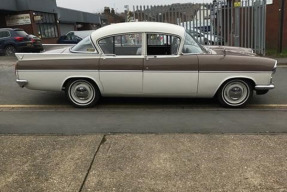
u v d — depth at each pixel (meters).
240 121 5.43
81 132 4.96
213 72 5.95
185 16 14.16
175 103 6.58
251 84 6.10
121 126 5.22
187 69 5.93
